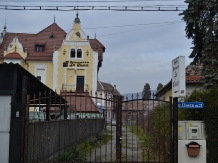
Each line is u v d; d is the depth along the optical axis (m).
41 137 11.00
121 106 8.95
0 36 50.78
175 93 9.17
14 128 8.92
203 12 14.34
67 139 14.84
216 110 9.30
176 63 9.11
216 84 14.01
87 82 46.22
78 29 47.19
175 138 8.77
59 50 46.78
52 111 20.25
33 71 47.75
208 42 14.28
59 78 46.38
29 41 50.44
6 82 9.12
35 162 9.23
